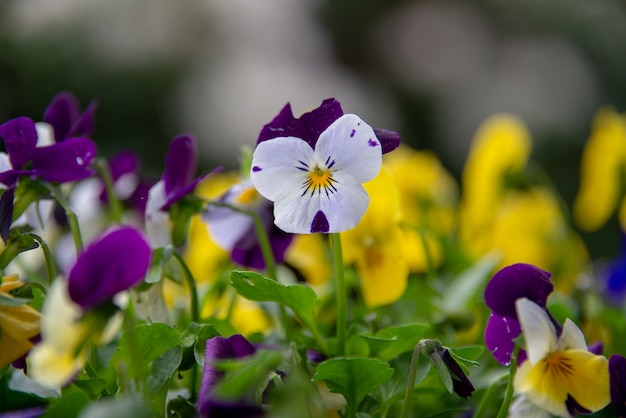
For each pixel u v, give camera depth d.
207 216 0.54
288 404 0.42
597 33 2.20
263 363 0.42
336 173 0.47
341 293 0.50
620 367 0.46
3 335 0.44
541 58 2.15
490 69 2.15
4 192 0.48
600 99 2.11
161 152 1.90
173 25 1.99
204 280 0.65
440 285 0.60
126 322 0.47
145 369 0.48
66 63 1.91
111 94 1.92
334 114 0.48
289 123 0.48
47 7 1.96
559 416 0.47
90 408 0.43
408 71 2.17
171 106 1.92
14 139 0.48
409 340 0.49
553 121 2.04
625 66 2.18
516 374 0.46
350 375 0.47
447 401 0.52
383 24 2.21
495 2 2.26
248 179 0.55
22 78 1.90
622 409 0.46
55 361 0.43
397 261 0.55
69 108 0.54
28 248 0.47
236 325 0.60
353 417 0.48
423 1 2.25
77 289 0.42
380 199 0.54
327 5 2.19
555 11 2.23
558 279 0.74
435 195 0.80
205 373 0.45
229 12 2.04
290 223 0.47
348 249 0.55
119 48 1.95
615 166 0.73
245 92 1.92
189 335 0.47
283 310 0.51
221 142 1.88
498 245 0.75
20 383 0.49
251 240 0.56
